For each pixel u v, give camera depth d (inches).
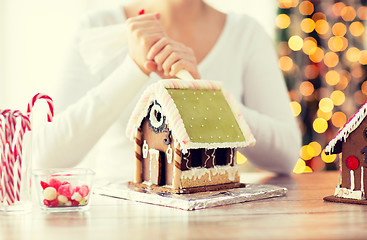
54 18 96.2
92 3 98.3
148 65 50.4
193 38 63.7
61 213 35.3
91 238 29.8
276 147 59.1
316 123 101.3
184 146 38.2
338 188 39.1
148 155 41.7
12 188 35.6
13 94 94.5
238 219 33.5
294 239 29.5
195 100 41.1
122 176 53.5
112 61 62.4
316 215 34.4
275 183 47.7
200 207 36.3
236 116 42.8
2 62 94.0
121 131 61.3
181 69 47.8
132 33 51.1
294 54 102.4
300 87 102.0
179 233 30.6
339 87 103.6
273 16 108.0
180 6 62.6
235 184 41.6
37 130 58.2
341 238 29.7
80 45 54.5
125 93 53.7
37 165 57.1
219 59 63.7
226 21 67.2
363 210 35.7
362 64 103.8
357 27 104.1
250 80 66.6
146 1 64.9
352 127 37.8
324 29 101.7
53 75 95.8
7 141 35.4
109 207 37.1
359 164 38.0
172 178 39.7
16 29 94.5
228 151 41.8
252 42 67.3
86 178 36.2
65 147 55.7
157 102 40.6
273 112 63.6
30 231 31.1
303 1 101.5
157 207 37.1
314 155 101.6
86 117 54.6
